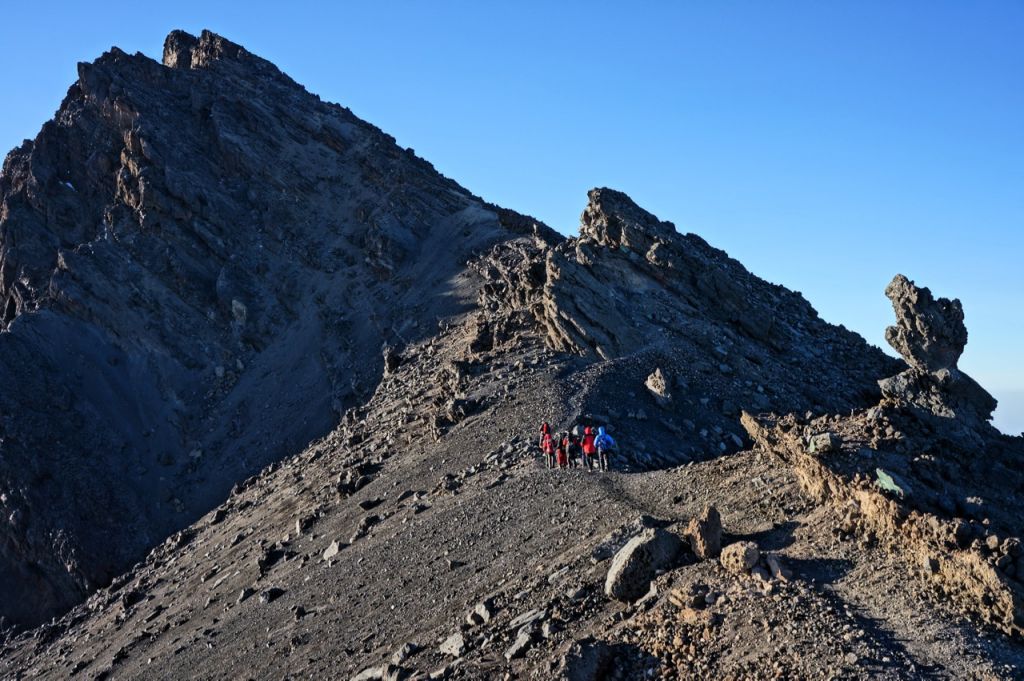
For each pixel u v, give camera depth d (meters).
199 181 145.12
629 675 31.27
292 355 125.56
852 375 82.75
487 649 38.41
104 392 122.12
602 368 75.00
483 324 94.81
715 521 36.47
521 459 62.62
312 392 118.06
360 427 92.94
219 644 59.25
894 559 32.03
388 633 48.47
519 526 53.00
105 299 130.75
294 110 164.00
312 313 131.00
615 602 36.72
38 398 115.94
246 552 76.25
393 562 56.28
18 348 121.25
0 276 143.75
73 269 132.25
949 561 29.92
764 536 36.97
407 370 104.56
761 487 41.78
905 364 85.56
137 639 69.81
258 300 134.00
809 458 38.12
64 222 148.75
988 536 30.72
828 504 37.09
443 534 56.44
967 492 39.69
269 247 142.00
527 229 137.12
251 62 176.00
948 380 63.41
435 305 122.06
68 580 99.50
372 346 121.12
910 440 39.44
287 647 53.50
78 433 114.50
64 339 125.94
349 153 158.62
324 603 56.34
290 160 154.12
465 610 45.44
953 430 58.53
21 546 101.75
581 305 80.25
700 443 66.94
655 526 43.22
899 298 66.56
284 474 93.94
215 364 127.31
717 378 76.00
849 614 30.02
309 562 64.69
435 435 73.56
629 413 68.44
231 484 109.56
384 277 134.88
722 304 84.81
